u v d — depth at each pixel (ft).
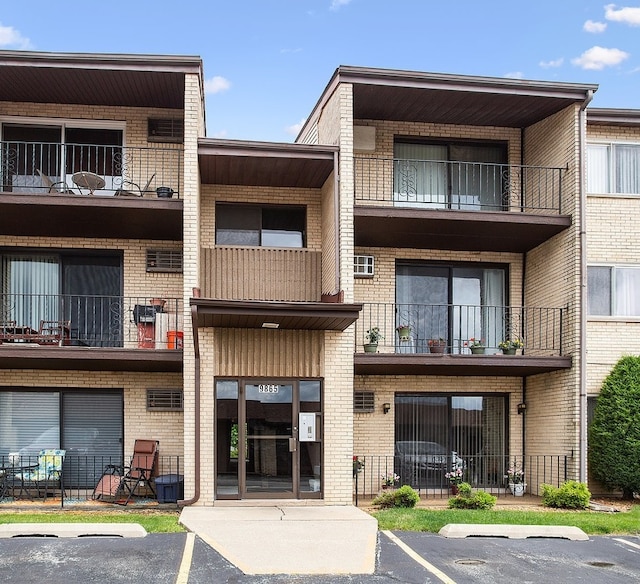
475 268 56.44
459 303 55.83
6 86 49.14
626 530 39.01
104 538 34.76
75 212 46.73
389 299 54.24
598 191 54.19
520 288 56.24
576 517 41.57
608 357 51.65
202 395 45.52
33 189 51.72
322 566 30.45
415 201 51.55
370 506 45.98
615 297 52.85
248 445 46.06
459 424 54.60
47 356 45.19
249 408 46.26
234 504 44.47
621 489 49.73
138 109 53.06
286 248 52.60
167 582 28.30
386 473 52.49
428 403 54.39
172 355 46.32
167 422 50.98
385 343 53.62
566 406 49.78
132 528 35.37
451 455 54.03
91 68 46.16
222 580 28.55
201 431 45.16
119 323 51.67
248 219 53.11
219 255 51.80
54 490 49.29
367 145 54.13
